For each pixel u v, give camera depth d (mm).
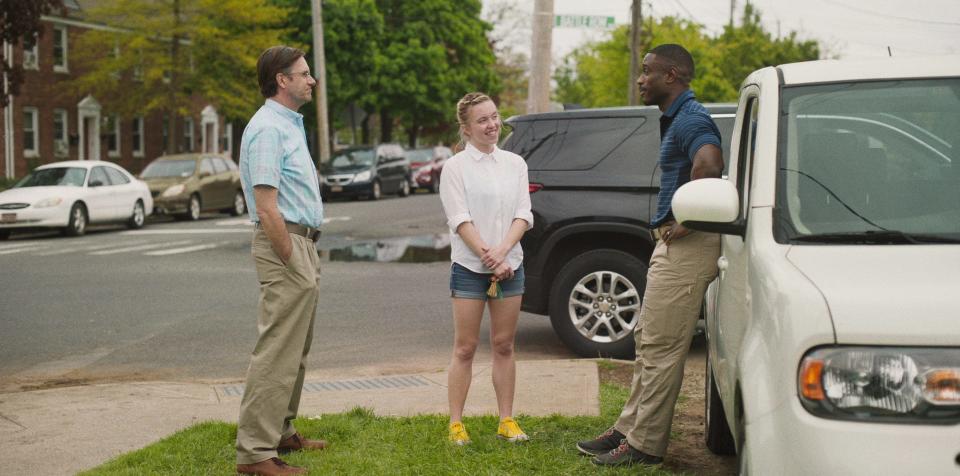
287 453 5305
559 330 8180
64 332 9742
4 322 10297
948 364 2740
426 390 6914
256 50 35688
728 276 4152
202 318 10492
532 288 8164
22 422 6125
